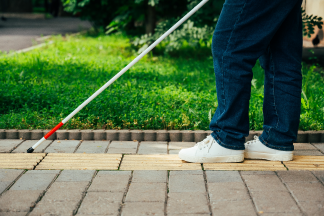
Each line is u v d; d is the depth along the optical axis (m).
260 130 3.40
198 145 2.77
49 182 2.38
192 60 7.29
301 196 2.15
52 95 4.27
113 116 3.62
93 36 11.52
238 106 2.64
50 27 16.89
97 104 3.89
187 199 2.13
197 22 6.95
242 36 2.54
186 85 4.89
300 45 2.69
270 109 2.78
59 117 3.65
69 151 3.03
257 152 2.80
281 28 2.64
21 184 2.35
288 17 2.61
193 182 2.38
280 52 2.67
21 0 26.44
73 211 2.00
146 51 2.84
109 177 2.46
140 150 3.06
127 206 2.05
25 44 10.25
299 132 3.27
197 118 3.60
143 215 1.96
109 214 1.97
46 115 3.79
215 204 2.07
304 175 2.46
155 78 5.35
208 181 2.38
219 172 2.54
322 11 9.21
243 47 2.55
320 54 8.24
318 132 3.27
